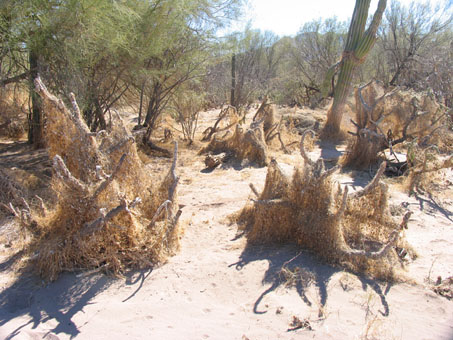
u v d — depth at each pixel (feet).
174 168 14.26
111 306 9.86
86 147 12.44
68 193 11.66
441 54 45.98
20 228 13.34
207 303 10.10
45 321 9.32
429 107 27.63
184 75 30.71
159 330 8.93
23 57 22.89
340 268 11.61
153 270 11.69
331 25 69.46
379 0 33.06
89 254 11.51
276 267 11.69
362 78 65.67
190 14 28.91
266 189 14.25
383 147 25.80
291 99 69.62
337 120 36.04
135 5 24.48
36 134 26.96
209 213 16.90
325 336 8.66
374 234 13.55
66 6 19.12
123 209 11.34
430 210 17.26
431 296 10.29
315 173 12.69
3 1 18.01
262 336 8.70
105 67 25.53
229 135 31.30
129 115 45.14
